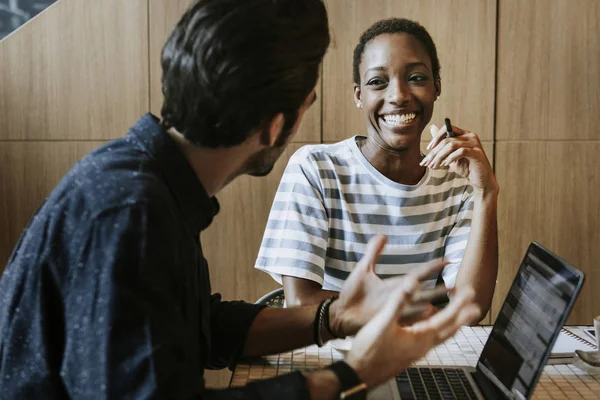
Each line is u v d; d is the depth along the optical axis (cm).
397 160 162
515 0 259
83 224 75
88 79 266
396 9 259
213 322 117
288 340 114
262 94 82
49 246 76
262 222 272
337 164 165
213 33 80
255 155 92
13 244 276
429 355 136
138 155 82
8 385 78
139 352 71
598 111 263
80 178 79
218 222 273
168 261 76
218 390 80
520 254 271
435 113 265
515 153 266
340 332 111
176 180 83
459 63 262
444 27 260
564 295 102
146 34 263
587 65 261
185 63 82
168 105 85
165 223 76
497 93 263
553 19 259
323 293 154
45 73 266
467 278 153
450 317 85
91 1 262
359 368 82
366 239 163
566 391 118
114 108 267
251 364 131
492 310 273
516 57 261
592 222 269
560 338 145
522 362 108
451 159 155
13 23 298
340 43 261
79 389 73
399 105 156
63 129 269
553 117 264
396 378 121
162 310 75
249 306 120
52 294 77
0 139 271
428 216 164
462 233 165
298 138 266
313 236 158
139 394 71
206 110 82
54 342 77
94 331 72
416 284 82
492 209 157
